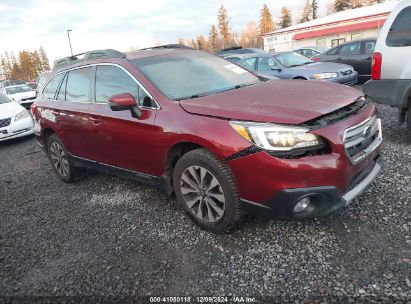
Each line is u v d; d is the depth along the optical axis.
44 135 5.24
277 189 2.67
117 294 2.64
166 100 3.37
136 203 4.11
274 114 2.76
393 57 4.76
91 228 3.67
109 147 3.98
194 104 3.18
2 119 8.45
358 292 2.37
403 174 3.90
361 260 2.65
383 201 3.39
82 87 4.40
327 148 2.70
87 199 4.43
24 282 2.90
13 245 3.51
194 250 3.05
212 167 2.97
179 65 3.99
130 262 2.99
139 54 4.15
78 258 3.15
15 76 91.25
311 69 9.40
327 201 2.73
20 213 4.29
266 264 2.76
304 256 2.79
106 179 5.04
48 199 4.63
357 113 3.04
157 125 3.31
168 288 2.63
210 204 3.14
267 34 39.97
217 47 69.88
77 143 4.52
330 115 2.85
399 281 2.41
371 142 3.22
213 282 2.64
